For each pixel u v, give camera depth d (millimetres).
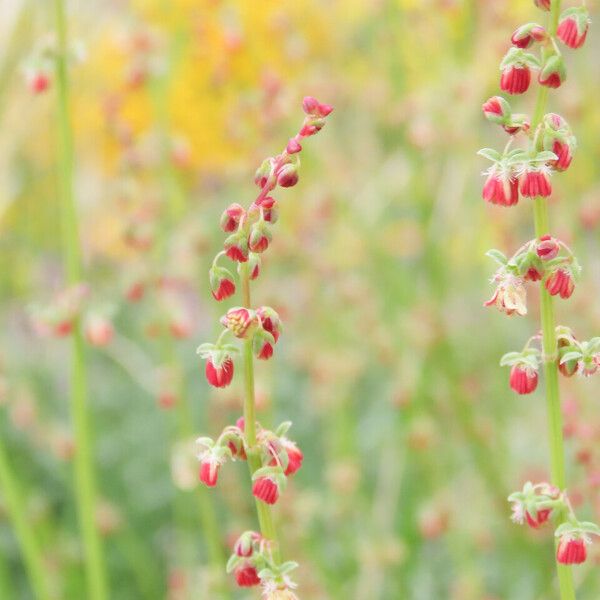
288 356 9484
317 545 7629
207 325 9812
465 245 9703
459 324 9367
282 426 3180
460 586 7102
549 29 3082
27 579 8375
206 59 8859
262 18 8938
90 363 10383
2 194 9922
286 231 8359
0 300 11016
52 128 10211
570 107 8195
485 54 8039
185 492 8109
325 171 8789
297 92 8453
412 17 8352
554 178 8109
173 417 8758
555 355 3221
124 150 6805
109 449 9289
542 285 3186
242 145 7910
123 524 7988
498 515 7812
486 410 9047
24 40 9398
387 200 9578
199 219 8672
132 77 6832
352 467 7469
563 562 3182
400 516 8398
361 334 8539
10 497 5832
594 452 5781
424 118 7812
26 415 8062
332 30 9680
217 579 6172
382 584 7641
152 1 9133
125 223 6016
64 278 11414
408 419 7852
